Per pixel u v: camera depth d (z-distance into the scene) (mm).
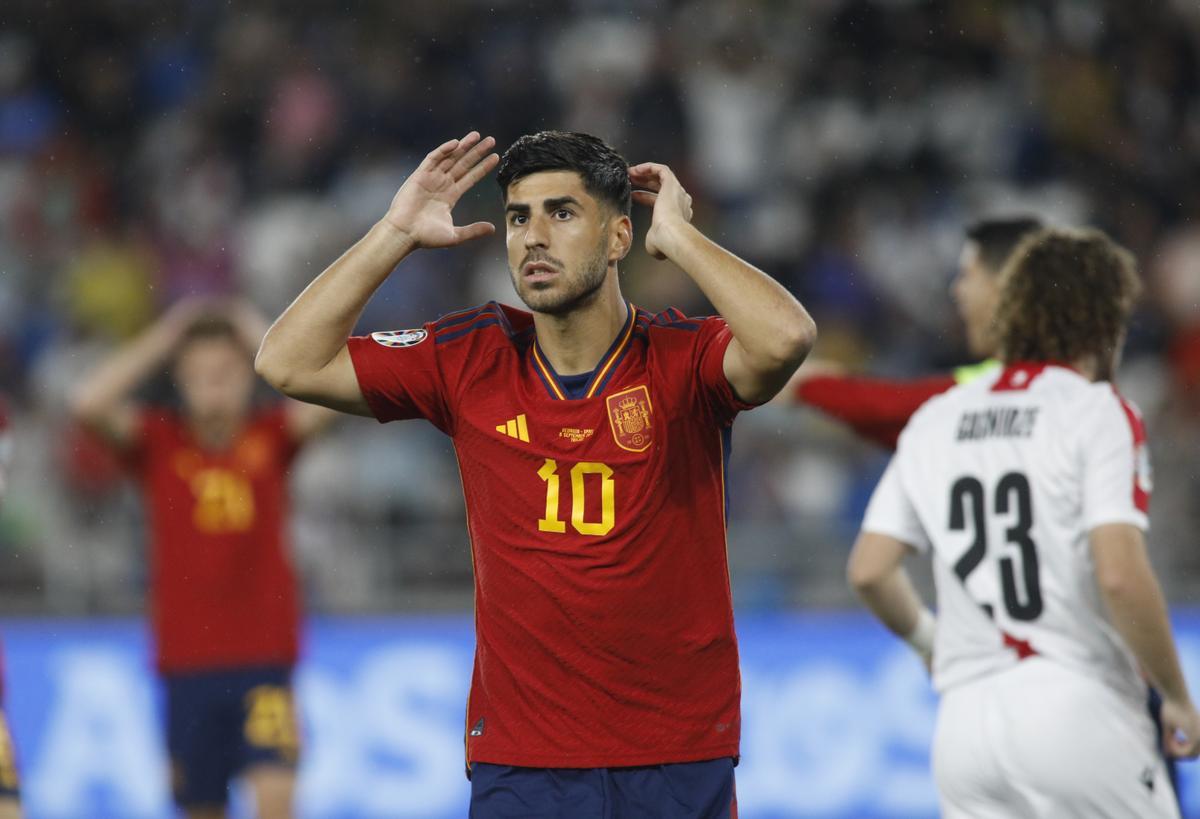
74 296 45500
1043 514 14773
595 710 12914
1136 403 41344
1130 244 48906
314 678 30859
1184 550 32344
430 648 31344
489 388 13344
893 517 15977
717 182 48562
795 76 50844
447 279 43938
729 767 13250
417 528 32875
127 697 30844
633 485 12906
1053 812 14336
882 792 30641
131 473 25641
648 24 51312
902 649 31250
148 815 30281
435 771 30781
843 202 47875
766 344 12461
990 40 51688
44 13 51406
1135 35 52906
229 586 25062
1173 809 14695
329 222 46844
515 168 13070
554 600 12898
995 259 17953
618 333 13344
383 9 50969
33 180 48469
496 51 50500
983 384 15641
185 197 47938
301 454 26094
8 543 33500
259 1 51469
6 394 43031
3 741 17766
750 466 36312
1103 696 14453
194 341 25359
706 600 13133
